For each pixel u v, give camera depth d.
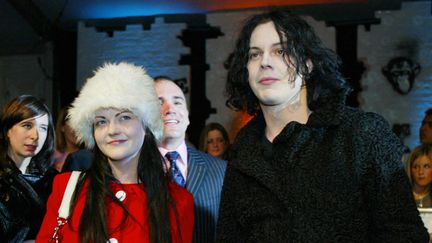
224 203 1.61
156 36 6.01
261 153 1.56
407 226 1.32
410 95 5.46
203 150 4.51
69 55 6.29
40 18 5.99
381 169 1.37
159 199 1.93
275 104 1.55
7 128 2.76
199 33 5.99
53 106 6.22
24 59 6.37
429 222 1.96
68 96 6.25
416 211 1.34
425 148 3.54
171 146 2.37
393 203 1.35
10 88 6.38
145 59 6.01
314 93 1.55
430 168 3.46
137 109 1.91
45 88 6.28
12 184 2.64
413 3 5.52
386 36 5.57
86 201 1.86
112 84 1.89
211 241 2.27
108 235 1.82
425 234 1.31
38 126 2.79
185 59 5.95
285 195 1.45
